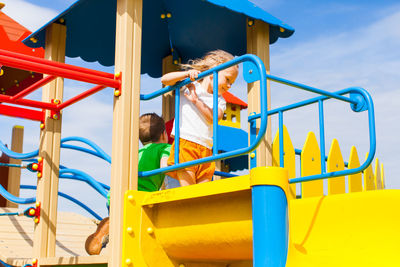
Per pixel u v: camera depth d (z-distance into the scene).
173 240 2.58
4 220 5.16
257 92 3.69
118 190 2.77
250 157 3.63
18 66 2.70
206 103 3.32
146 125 3.78
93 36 4.44
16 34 5.93
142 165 3.56
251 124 3.66
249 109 3.71
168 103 4.84
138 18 3.02
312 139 4.47
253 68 2.73
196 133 3.27
